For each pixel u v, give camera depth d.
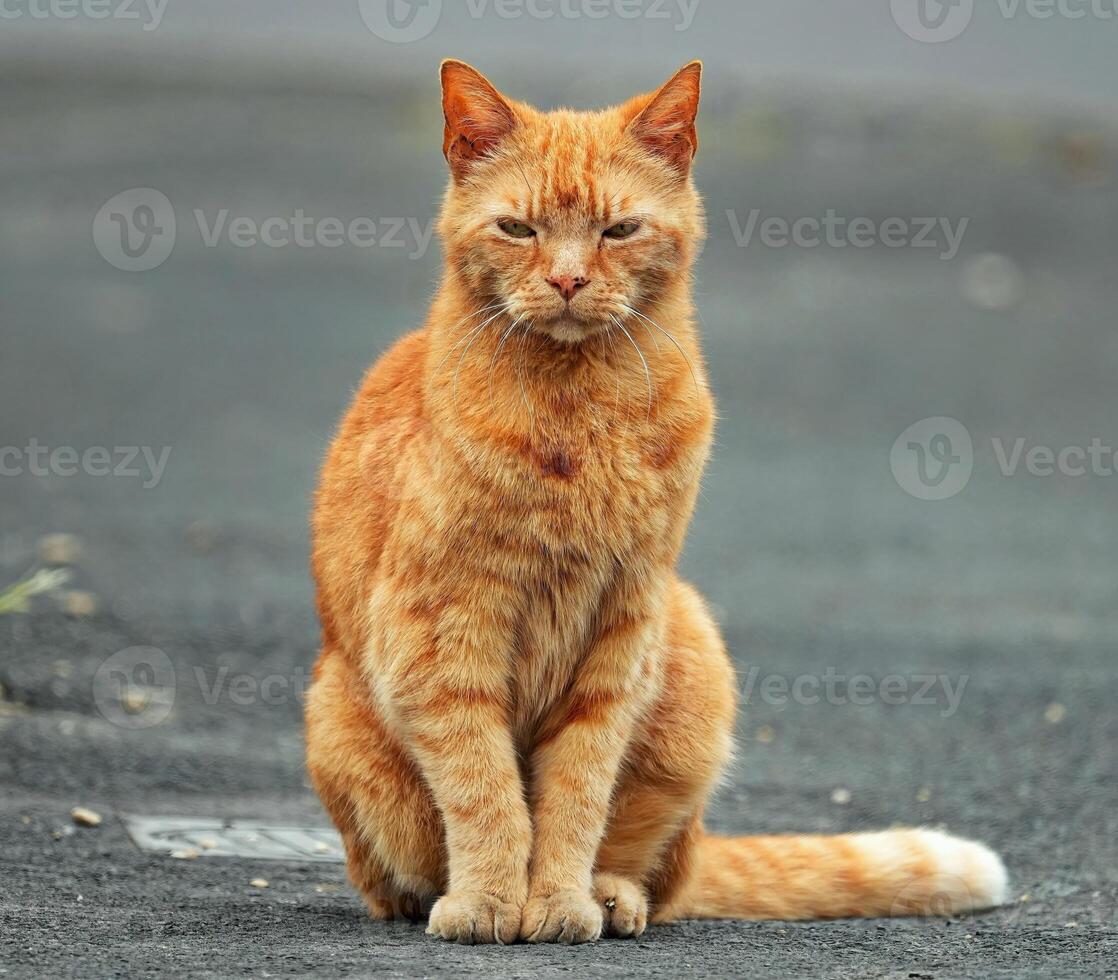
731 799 10.26
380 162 36.09
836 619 14.90
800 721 12.12
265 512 17.77
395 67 45.09
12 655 12.04
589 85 38.38
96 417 21.81
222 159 36.22
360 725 7.31
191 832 8.95
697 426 7.04
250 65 44.88
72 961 6.00
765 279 30.19
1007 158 36.44
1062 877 8.54
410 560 6.79
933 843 8.04
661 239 7.11
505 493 6.66
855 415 23.03
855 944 6.90
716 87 40.25
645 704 7.12
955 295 29.42
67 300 28.55
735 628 14.51
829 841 8.05
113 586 14.37
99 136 38.16
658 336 7.07
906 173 35.12
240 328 27.22
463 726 6.82
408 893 7.46
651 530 6.86
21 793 9.38
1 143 37.44
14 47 45.84
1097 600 15.73
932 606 15.42
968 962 6.41
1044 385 24.52
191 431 21.33
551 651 7.01
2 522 16.67
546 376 6.84
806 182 33.88
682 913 7.79
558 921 6.73
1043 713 12.26
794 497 19.62
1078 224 32.84
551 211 6.93
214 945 6.41
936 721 12.10
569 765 6.97
